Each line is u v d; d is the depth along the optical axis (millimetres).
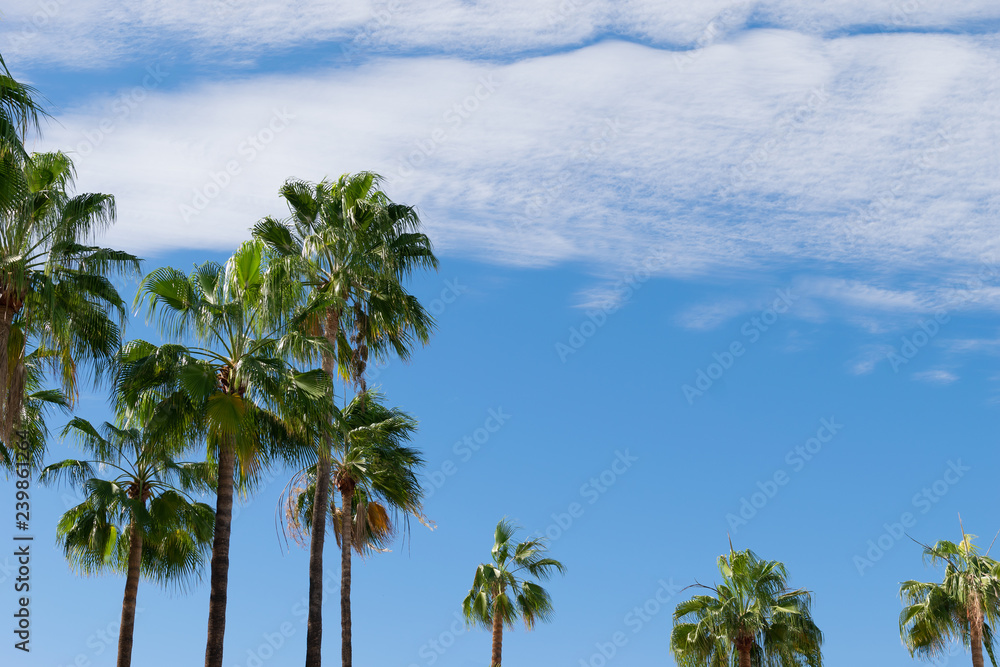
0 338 18984
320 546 24969
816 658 33688
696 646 33562
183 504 28094
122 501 27078
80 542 27438
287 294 23688
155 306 23422
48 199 20453
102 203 21797
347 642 28578
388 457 30578
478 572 38125
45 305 20031
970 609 35969
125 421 24000
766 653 33750
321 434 23359
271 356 23594
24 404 21156
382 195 27828
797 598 34219
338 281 25750
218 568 21922
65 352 21328
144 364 22172
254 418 22562
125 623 26531
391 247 27047
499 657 36938
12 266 19234
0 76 17016
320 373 23266
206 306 22969
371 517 31109
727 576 34688
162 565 29219
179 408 22266
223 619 21641
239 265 24797
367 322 26656
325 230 26078
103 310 21734
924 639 37312
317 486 25469
